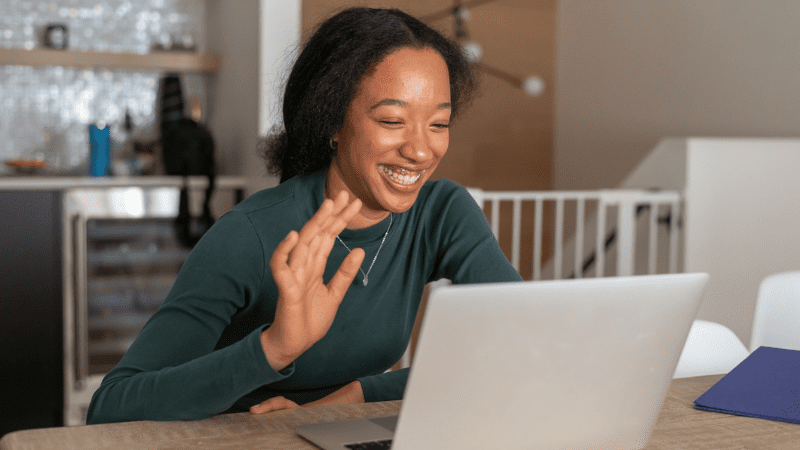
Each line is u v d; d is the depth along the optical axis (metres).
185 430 0.83
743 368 1.06
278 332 0.79
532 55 4.66
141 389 0.87
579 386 0.72
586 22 4.46
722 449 0.82
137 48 3.74
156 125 3.76
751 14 3.40
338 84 1.00
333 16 1.06
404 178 1.02
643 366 0.75
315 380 1.11
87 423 0.93
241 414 0.90
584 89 4.49
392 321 1.14
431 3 4.30
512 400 0.69
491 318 0.64
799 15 3.17
